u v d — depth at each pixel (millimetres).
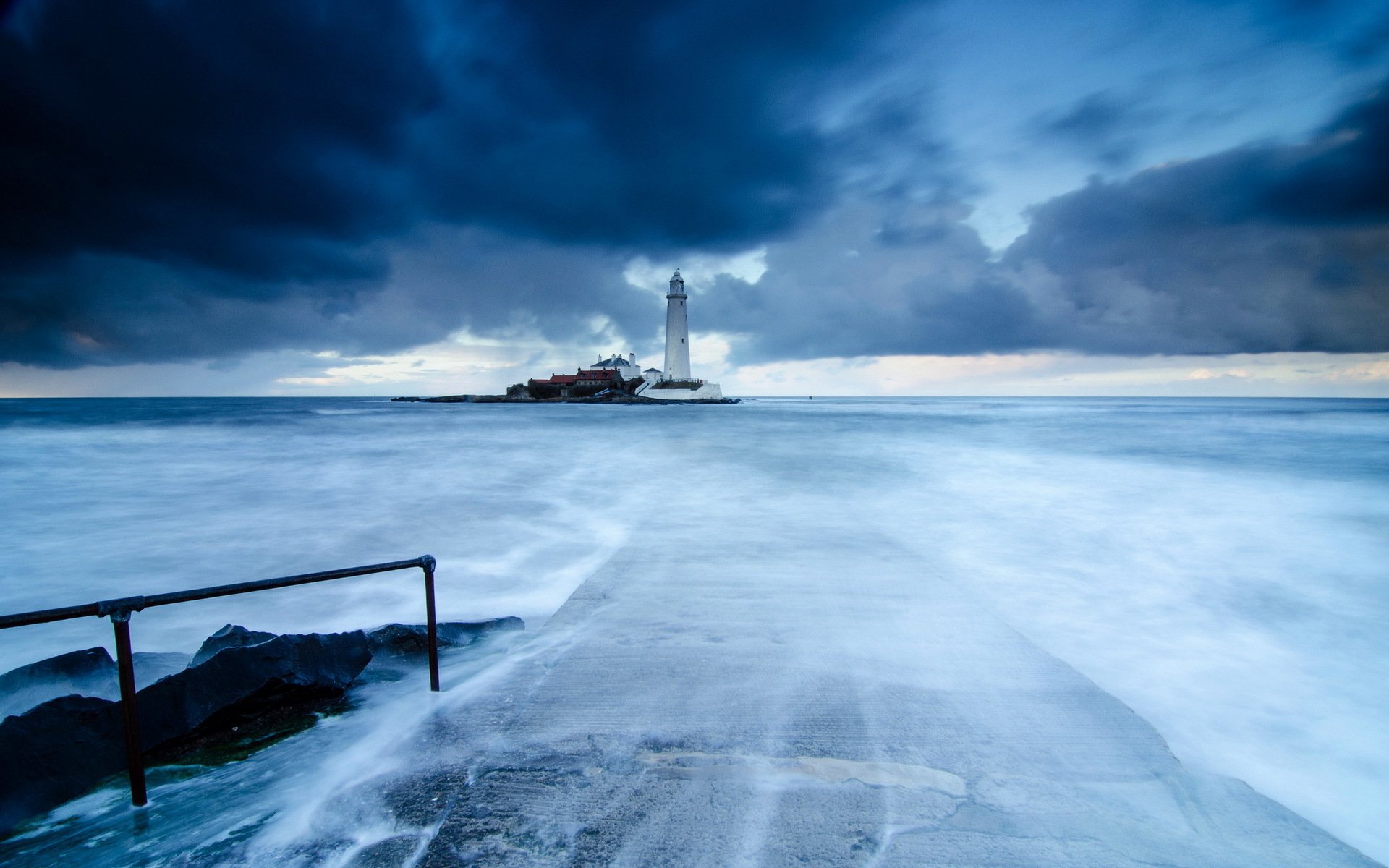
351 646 3580
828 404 147000
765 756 2480
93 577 6801
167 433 29891
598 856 1927
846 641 3668
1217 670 4234
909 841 1986
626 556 5727
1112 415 49562
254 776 2609
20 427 32875
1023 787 2293
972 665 3336
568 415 58562
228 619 5355
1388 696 3918
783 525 7547
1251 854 1974
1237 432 27531
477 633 4387
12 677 3164
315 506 10828
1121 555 7375
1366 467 15578
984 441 24672
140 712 2779
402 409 85312
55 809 2395
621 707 2893
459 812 2180
